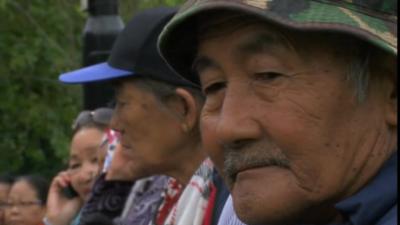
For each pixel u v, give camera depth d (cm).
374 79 143
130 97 246
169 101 242
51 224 395
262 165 142
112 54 254
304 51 140
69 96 1138
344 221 145
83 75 266
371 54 141
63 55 1128
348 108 141
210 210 217
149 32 246
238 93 143
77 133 386
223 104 145
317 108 140
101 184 302
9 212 479
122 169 256
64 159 1097
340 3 137
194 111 239
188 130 240
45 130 1110
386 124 144
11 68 1086
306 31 136
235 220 176
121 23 571
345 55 140
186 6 149
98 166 363
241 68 143
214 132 149
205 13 146
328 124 140
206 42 148
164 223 241
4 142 1098
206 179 221
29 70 1119
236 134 141
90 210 302
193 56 166
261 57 141
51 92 1129
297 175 140
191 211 222
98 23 568
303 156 140
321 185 141
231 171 144
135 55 245
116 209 300
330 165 141
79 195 391
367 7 138
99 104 510
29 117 1105
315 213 146
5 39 1103
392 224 140
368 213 142
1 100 1104
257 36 141
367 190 142
